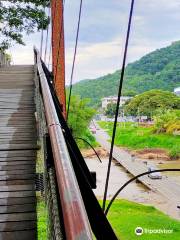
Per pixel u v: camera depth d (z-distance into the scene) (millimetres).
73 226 958
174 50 131375
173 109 92188
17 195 3705
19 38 22391
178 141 71438
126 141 82188
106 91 125375
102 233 1300
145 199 35688
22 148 5191
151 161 62719
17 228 3037
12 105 8375
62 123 2502
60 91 7445
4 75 13734
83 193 1491
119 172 50250
